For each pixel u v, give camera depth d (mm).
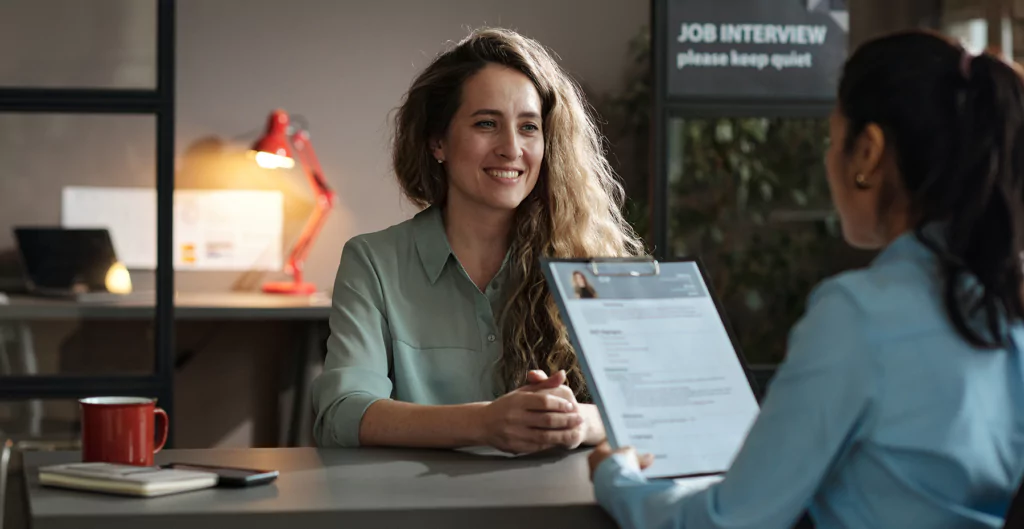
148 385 3311
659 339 1234
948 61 988
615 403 1173
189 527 1039
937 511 961
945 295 973
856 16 3438
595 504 1103
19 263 3848
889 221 1036
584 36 5055
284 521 1050
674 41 3248
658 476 1139
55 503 1071
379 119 4930
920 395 955
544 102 1816
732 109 3266
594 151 1941
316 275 4895
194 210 4777
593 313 1225
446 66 1786
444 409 1441
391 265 1760
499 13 5004
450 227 1808
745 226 3402
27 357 3459
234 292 4793
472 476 1244
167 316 3293
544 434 1366
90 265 3846
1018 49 3598
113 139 4273
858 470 988
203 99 4809
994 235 980
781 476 963
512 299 1755
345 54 4902
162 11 3275
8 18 3316
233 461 1332
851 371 953
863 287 987
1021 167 979
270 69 4852
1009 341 1001
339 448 1454
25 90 3295
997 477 985
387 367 1721
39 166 4031
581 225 1842
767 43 3268
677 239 3363
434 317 1743
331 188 4906
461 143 1739
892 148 1001
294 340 4820
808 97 3281
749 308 3432
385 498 1114
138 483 1106
